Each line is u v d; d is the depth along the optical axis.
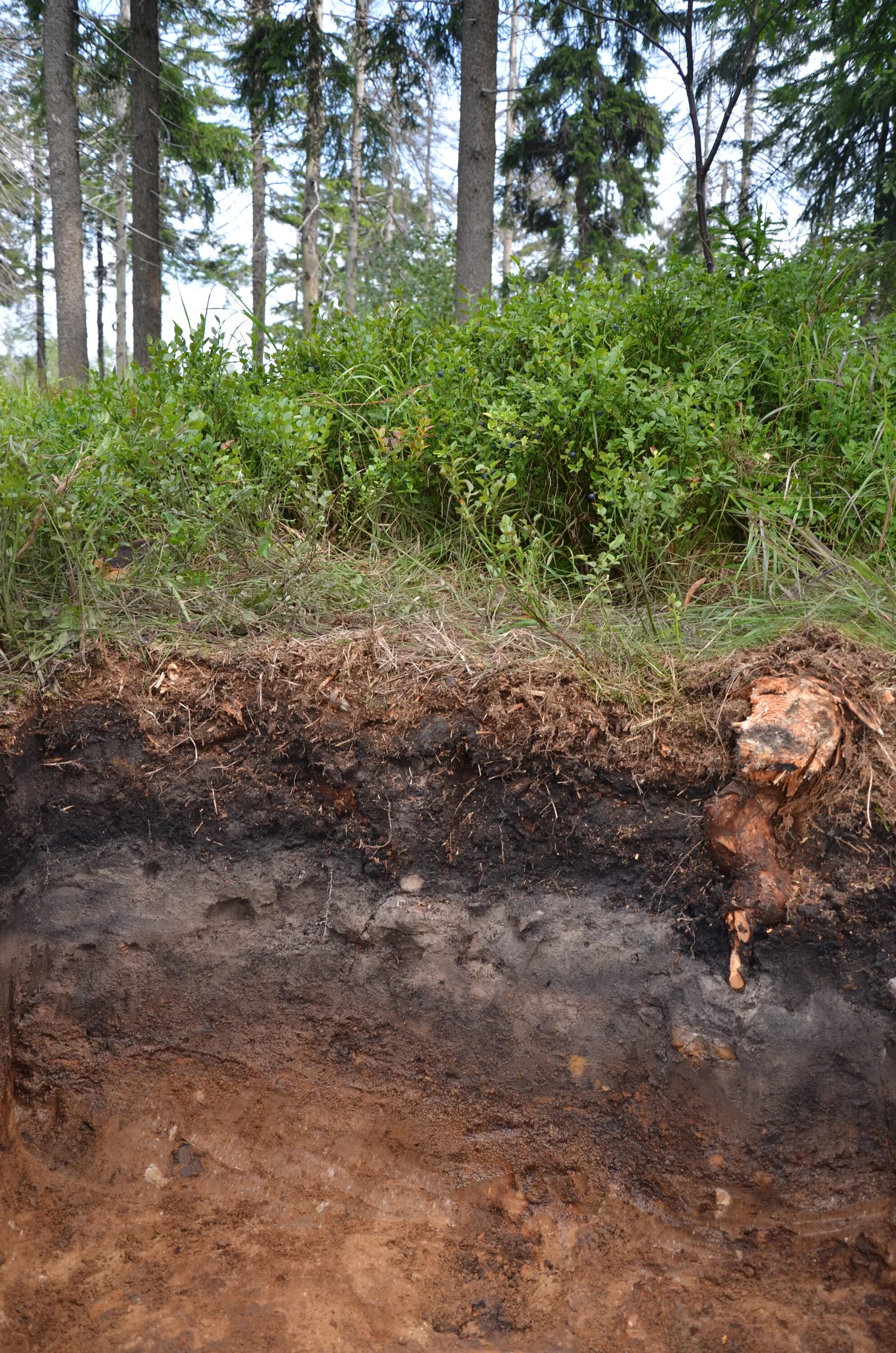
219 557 3.16
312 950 2.74
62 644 2.77
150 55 10.16
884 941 2.38
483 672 2.72
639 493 3.01
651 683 2.69
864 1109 2.38
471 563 3.48
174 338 3.89
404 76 10.45
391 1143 2.70
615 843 2.62
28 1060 2.71
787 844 2.48
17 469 2.75
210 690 2.76
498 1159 2.67
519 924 2.68
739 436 3.25
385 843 2.71
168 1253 2.50
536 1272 2.48
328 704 2.73
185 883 2.78
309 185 12.20
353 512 3.67
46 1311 2.33
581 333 3.64
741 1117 2.41
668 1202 2.50
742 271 4.07
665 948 2.58
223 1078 2.75
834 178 8.59
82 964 2.76
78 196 11.12
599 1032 2.61
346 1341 2.30
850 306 3.94
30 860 2.73
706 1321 2.32
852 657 2.62
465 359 3.64
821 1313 2.31
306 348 4.11
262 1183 2.67
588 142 13.04
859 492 3.08
